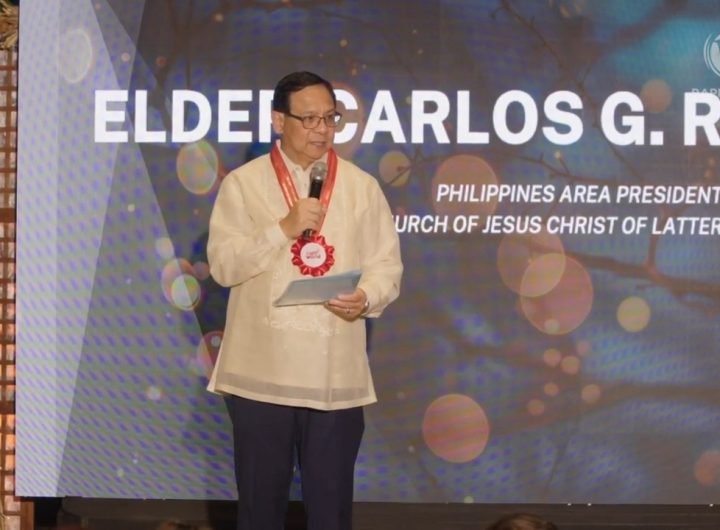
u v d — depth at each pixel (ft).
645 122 25.04
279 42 25.16
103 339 25.35
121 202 25.23
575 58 25.04
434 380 25.26
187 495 25.54
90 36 25.16
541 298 25.20
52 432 25.43
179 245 25.30
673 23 24.97
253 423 19.57
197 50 25.20
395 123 25.11
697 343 25.17
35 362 25.35
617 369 25.20
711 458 25.26
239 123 25.20
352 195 19.88
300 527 26.27
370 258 20.08
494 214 25.13
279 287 19.38
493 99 25.09
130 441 25.49
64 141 25.20
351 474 20.02
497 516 26.07
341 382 19.40
